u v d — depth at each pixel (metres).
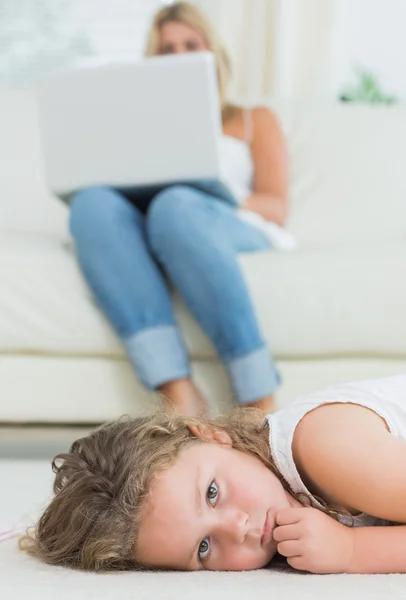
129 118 1.44
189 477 0.78
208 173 1.44
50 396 1.51
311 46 2.83
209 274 1.40
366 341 1.52
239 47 2.81
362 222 2.05
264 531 0.77
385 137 2.14
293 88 2.85
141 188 1.50
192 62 1.41
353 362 1.54
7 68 3.02
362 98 2.88
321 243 1.99
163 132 1.44
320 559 0.74
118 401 1.52
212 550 0.77
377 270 1.52
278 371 1.47
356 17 2.96
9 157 2.07
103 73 1.44
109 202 1.46
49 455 1.54
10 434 1.57
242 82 2.82
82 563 0.78
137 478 0.78
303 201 2.08
